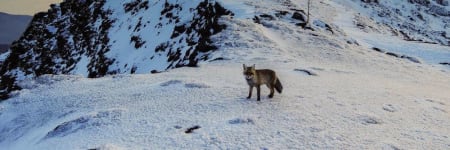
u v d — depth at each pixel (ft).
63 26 445.37
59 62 402.11
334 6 358.43
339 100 57.41
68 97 76.02
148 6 345.72
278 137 41.32
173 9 299.58
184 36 242.58
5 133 71.51
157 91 68.18
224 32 163.02
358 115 49.29
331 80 79.92
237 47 143.84
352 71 104.01
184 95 62.28
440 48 214.28
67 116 63.52
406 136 42.55
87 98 71.97
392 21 414.00
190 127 45.65
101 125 50.37
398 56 171.32
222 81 73.82
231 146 39.34
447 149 39.04
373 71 118.62
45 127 63.57
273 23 186.70
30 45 451.94
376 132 43.39
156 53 261.24
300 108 51.70
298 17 215.72
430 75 123.75
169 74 90.02
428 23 465.06
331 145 39.11
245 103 54.49
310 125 44.91
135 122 49.47
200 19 244.01
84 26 413.18
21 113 75.36
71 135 49.47
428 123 48.49
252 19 197.36
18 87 99.09
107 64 313.12
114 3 403.75
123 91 73.51
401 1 505.66
